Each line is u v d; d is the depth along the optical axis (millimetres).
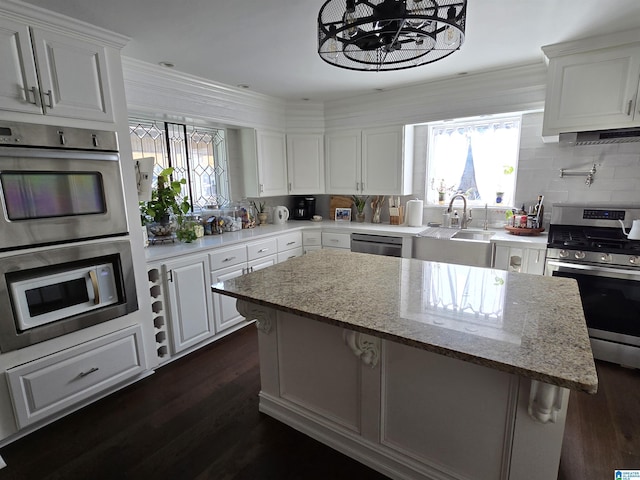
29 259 1761
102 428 1947
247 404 2148
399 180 3588
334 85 3217
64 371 1960
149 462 1711
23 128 1704
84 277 2023
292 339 1859
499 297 1509
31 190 1759
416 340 1109
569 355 1007
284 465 1687
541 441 1211
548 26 2053
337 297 1525
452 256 3066
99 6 1717
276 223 3992
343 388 1715
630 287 2318
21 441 1854
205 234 3254
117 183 2105
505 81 2865
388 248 3412
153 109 2650
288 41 2191
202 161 3457
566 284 1688
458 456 1423
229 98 3240
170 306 2553
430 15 1077
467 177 3555
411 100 3344
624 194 2785
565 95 2406
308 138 3941
